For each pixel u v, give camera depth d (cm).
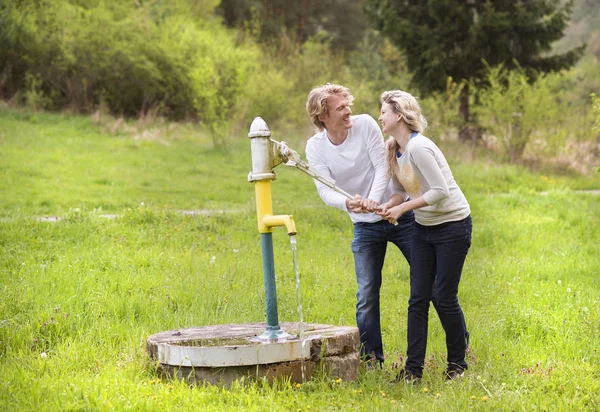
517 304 932
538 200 2170
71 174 2444
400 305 950
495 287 1058
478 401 552
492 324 833
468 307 947
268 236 643
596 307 902
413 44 3809
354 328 668
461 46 3728
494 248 1421
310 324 707
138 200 2052
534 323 822
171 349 613
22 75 3934
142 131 3481
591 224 1711
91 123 3522
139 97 4112
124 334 762
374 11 3959
